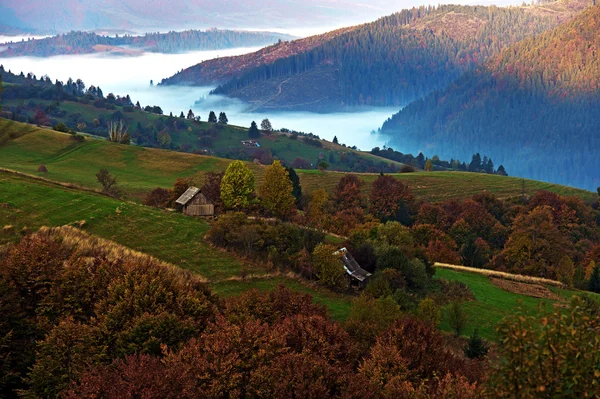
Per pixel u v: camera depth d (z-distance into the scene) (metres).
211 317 32.84
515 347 12.45
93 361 26.33
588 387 11.64
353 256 66.75
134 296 31.22
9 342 27.05
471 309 59.88
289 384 23.94
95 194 71.25
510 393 12.47
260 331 28.42
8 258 33.50
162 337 28.80
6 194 60.75
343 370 26.45
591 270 86.62
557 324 12.34
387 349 29.47
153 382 21.69
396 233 80.56
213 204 80.56
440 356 31.34
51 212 58.28
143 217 64.31
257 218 72.69
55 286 32.03
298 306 37.00
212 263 55.91
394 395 24.14
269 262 57.97
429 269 69.94
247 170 86.56
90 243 50.56
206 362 24.89
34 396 24.16
